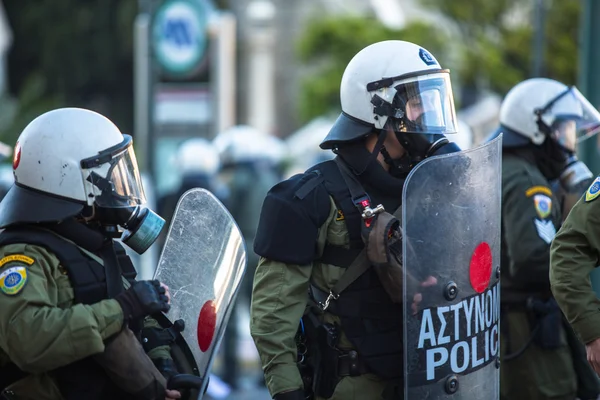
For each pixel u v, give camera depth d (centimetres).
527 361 1196
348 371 900
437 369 872
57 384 830
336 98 5756
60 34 8212
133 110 8456
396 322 900
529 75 4666
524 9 4691
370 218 888
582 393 1237
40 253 811
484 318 909
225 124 3136
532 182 1209
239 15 7669
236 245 916
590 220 974
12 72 8519
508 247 1196
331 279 904
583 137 1401
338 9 6744
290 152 4922
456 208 880
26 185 837
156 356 909
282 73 8038
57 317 780
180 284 949
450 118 930
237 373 2241
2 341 788
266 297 907
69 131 840
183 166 2355
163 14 3070
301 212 899
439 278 870
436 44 4794
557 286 984
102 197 844
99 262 844
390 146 927
